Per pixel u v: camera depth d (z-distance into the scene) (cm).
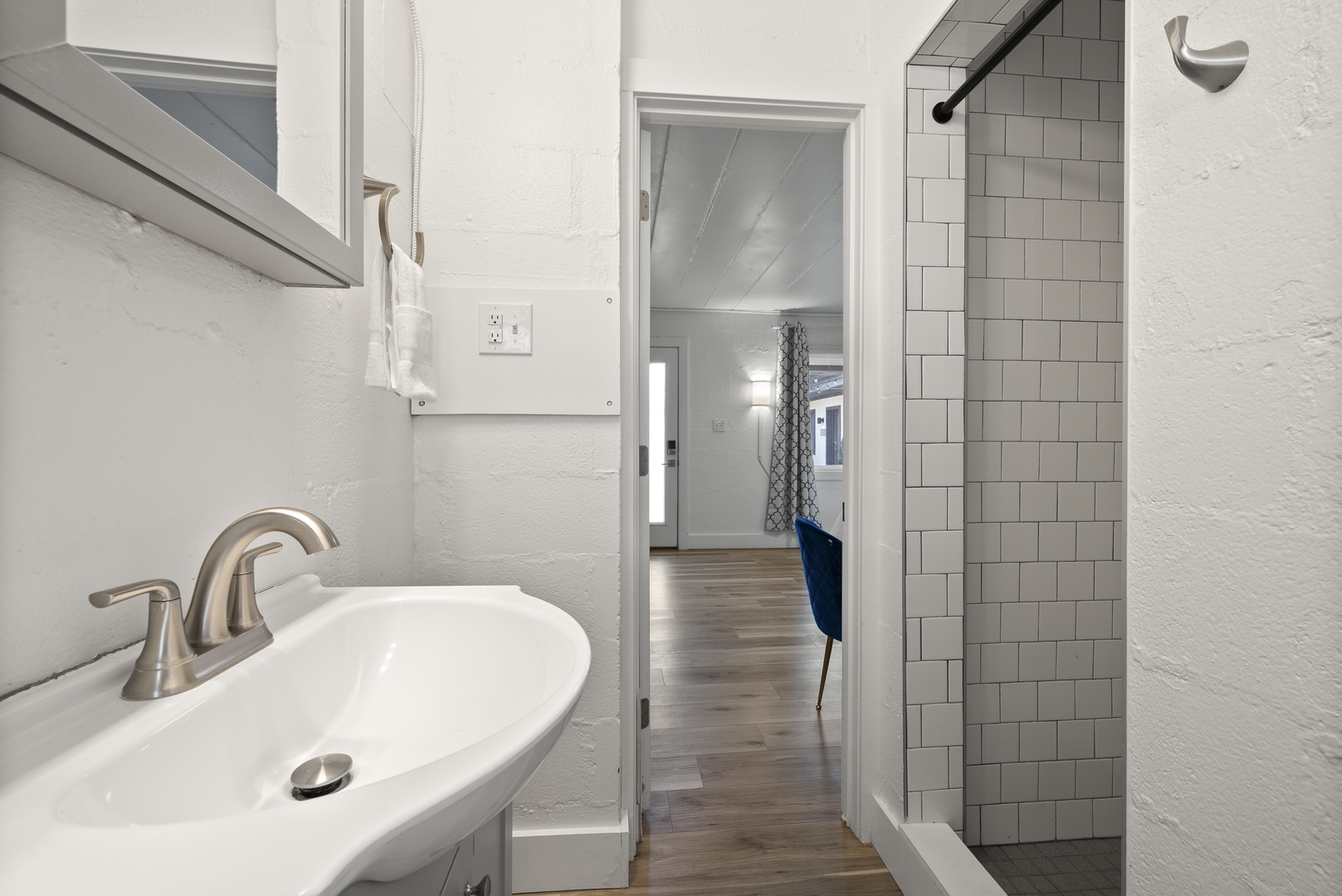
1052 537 151
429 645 77
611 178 138
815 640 309
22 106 37
